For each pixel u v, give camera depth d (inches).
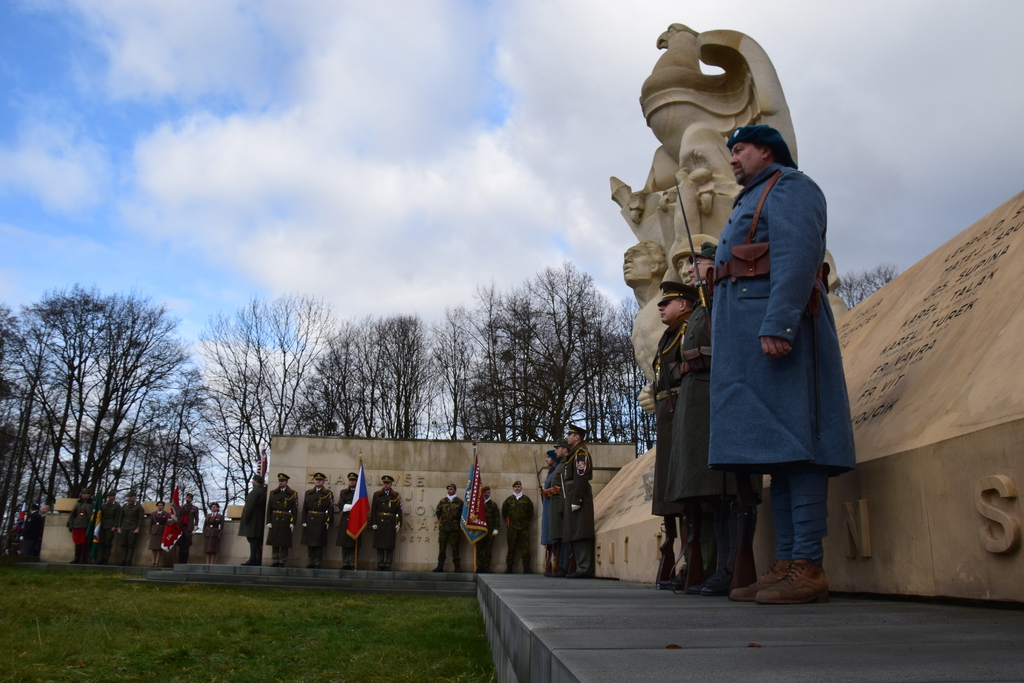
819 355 149.3
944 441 133.5
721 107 501.4
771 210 152.2
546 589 226.4
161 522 987.9
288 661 194.1
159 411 1615.4
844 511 169.6
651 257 552.4
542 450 825.5
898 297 250.5
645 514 377.4
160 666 182.5
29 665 172.9
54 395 1574.8
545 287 1657.2
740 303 152.5
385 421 1784.0
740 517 170.7
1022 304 145.3
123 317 1617.9
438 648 210.8
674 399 212.8
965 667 59.5
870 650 70.2
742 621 101.1
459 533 765.9
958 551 128.2
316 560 760.3
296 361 1690.5
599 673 56.6
